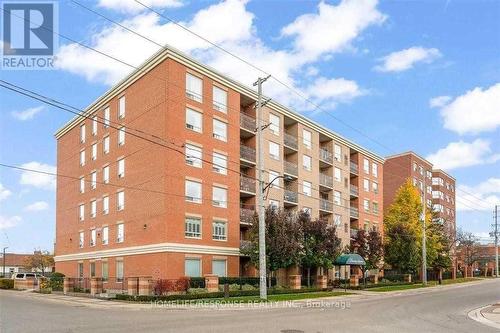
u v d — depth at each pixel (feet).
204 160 118.42
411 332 50.85
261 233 97.25
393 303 93.61
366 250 166.50
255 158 143.13
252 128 143.95
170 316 64.39
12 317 63.05
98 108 150.00
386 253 185.68
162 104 119.34
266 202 144.66
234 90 137.90
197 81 126.82
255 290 112.88
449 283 200.54
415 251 184.65
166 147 116.88
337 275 173.58
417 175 280.51
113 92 140.46
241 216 135.64
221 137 131.85
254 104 147.13
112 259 135.23
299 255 128.88
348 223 187.42
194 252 119.14
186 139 121.80
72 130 168.04
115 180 137.28
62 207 171.12
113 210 137.39
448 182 341.00
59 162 175.63
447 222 326.03
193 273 118.62
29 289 150.00
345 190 188.34
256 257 118.73
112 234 136.67
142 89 127.85
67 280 125.90
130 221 128.36
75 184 162.50
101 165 145.79
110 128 142.10
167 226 114.42
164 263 113.29
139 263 122.52
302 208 160.25
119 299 98.78
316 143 172.86
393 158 276.00
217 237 126.52
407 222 203.72
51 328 50.72
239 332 47.55
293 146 160.86
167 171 116.57
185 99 122.72
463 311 78.18
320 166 181.88
